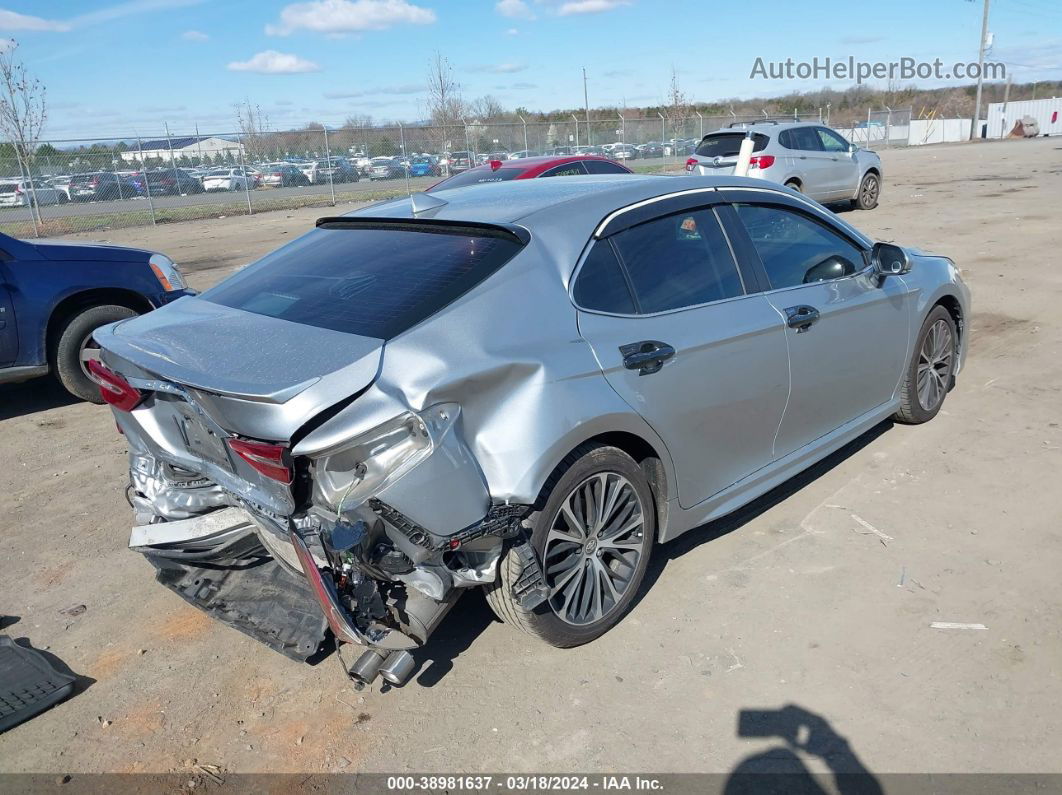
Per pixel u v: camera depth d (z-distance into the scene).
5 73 24.03
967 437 4.88
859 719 2.76
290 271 3.43
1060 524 3.86
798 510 4.16
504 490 2.73
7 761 2.82
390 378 2.56
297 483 2.55
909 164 28.59
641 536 3.32
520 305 2.93
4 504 4.87
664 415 3.25
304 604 3.13
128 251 6.86
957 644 3.09
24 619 3.67
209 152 26.23
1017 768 2.52
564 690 3.00
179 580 3.43
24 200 22.36
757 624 3.29
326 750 2.80
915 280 4.71
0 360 6.20
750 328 3.58
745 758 2.64
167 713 3.03
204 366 2.68
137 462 3.50
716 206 3.75
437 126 28.70
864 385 4.40
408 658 2.74
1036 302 7.84
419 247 3.27
